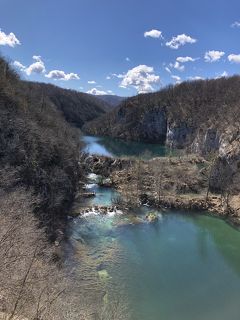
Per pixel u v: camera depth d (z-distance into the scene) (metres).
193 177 87.38
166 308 38.94
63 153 70.94
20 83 92.00
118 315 34.34
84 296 37.69
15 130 59.38
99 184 87.12
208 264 48.94
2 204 35.62
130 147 187.75
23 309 19.73
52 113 105.56
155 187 80.62
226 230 61.94
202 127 148.50
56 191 58.62
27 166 54.56
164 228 61.66
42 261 31.20
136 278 44.19
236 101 149.38
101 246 52.84
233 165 80.31
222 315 38.50
